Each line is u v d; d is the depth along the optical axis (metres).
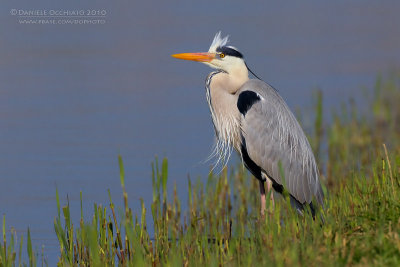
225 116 11.12
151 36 33.56
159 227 9.79
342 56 29.09
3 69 26.53
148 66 27.36
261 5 45.19
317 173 10.99
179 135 18.12
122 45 31.69
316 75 25.09
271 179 10.90
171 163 15.89
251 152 10.80
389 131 17.45
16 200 13.66
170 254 8.81
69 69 26.73
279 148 10.70
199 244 9.23
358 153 15.13
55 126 19.05
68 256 9.38
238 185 13.29
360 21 39.41
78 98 22.34
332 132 16.45
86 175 15.12
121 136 18.11
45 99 22.17
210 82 11.28
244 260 7.54
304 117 19.02
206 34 33.28
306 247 7.53
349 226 8.45
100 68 27.00
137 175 15.09
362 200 9.18
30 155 16.41
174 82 24.61
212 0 47.16
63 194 13.95
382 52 30.06
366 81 23.98
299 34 34.72
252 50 30.03
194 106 21.25
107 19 39.59
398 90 20.94
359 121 18.11
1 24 37.28
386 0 48.06
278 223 8.92
